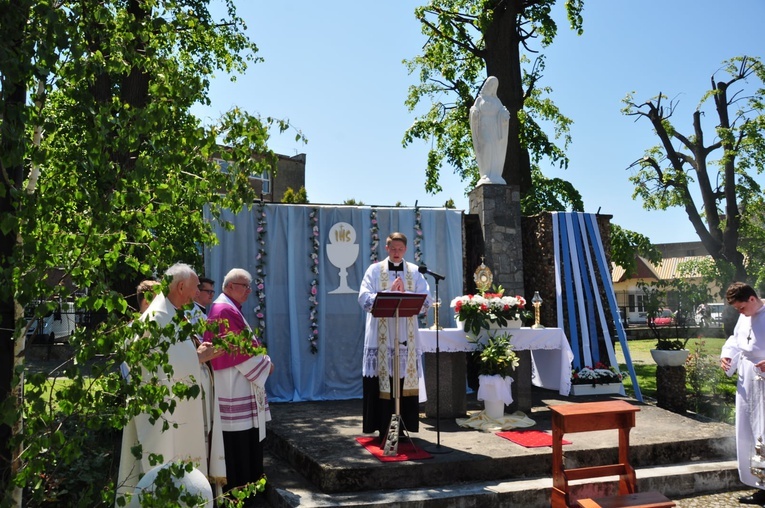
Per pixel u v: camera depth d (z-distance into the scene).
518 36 15.59
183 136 2.41
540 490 5.15
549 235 9.93
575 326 9.44
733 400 8.35
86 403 2.25
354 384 9.09
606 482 5.37
